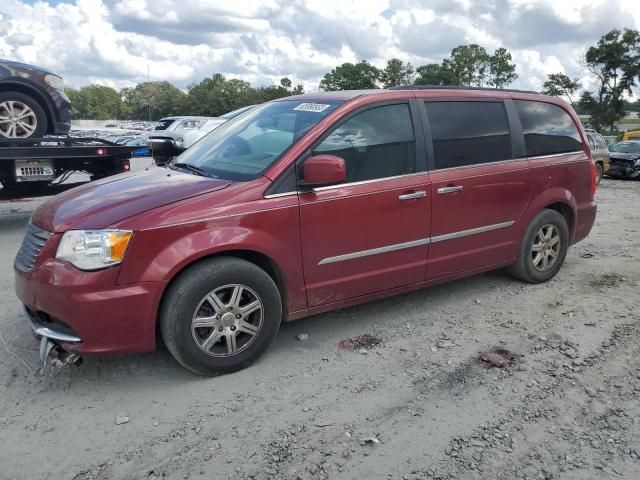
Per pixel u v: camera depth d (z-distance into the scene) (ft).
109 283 10.44
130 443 9.55
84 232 10.55
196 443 9.57
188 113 378.32
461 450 9.43
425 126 14.46
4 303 15.74
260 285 11.80
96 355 10.73
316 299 12.97
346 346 13.34
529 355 12.91
